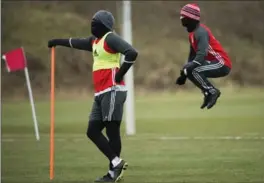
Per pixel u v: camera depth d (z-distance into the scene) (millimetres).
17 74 98938
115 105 22406
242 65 104500
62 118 59438
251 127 49062
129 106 45375
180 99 81562
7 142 39781
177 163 29125
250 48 110188
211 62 23188
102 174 25906
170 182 23406
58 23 110500
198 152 33438
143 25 111812
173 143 38312
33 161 30406
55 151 34656
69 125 53000
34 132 47438
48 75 100312
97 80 22578
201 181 23609
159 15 113688
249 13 116438
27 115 62688
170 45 107125
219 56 23172
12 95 94312
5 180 24328
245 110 63875
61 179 24500
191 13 22859
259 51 109562
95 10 113188
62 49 104812
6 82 97250
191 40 23062
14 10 112125
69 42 23781
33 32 108438
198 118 58031
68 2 115062
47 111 67125
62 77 101188
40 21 110500
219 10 116438
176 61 103625
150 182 23438
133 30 110688
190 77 23141
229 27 114375
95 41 22672
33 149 35812
